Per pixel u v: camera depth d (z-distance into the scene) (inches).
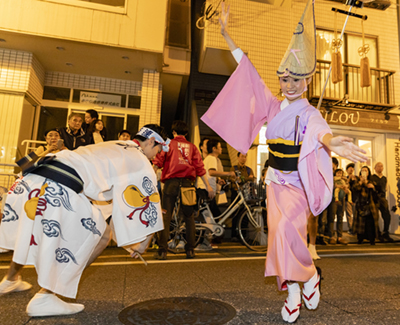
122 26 219.1
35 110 254.5
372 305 74.3
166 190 138.7
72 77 267.6
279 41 298.0
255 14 296.4
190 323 60.4
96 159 64.0
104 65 248.8
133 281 93.0
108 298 75.7
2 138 220.1
